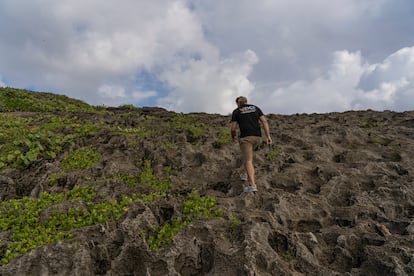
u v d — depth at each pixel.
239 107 8.37
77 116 16.09
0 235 6.06
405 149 10.88
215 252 5.39
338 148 11.42
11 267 5.06
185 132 13.28
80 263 5.12
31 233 6.13
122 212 6.80
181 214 6.77
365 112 19.22
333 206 7.68
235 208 7.14
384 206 7.32
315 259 5.60
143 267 5.28
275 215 6.78
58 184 8.89
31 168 9.97
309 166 9.75
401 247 5.54
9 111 18.62
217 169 10.00
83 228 6.11
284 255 5.66
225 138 12.52
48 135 11.84
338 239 5.95
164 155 10.68
